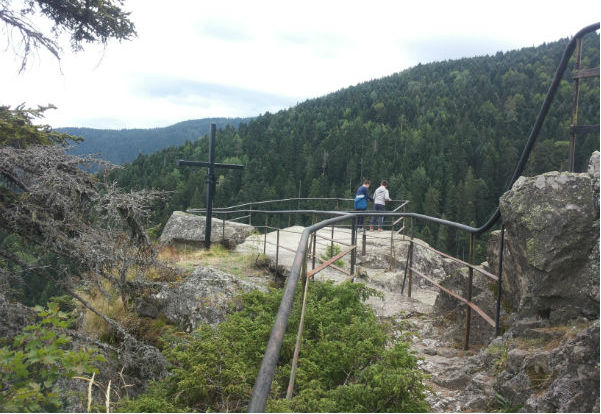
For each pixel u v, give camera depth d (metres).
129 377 5.83
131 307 7.23
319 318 3.93
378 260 9.25
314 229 3.40
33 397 2.88
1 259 7.11
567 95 115.50
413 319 5.23
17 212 6.57
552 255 3.18
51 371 3.07
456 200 95.44
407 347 3.18
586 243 3.11
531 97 165.12
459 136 131.25
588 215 3.11
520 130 138.62
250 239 10.99
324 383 3.29
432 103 186.88
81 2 8.85
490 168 105.81
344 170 126.94
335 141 146.38
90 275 7.14
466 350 4.23
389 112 185.88
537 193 3.39
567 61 3.42
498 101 169.38
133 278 7.33
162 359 5.96
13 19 8.89
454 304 5.09
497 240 4.52
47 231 6.73
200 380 3.29
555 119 112.31
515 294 3.91
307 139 154.75
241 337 3.85
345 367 3.36
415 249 10.08
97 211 7.04
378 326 3.81
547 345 2.94
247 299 4.67
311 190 111.94
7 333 5.88
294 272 2.33
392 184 110.25
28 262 7.16
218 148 147.25
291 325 3.87
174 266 7.94
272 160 132.75
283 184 112.12
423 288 8.46
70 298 7.02
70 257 6.97
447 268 10.45
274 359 1.64
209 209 10.34
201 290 7.09
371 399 2.79
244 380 3.21
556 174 3.37
